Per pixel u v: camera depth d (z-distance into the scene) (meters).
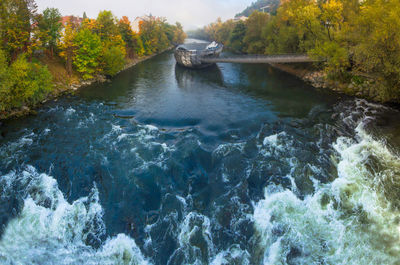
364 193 13.85
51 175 16.14
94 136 22.09
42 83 30.45
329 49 33.03
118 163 17.53
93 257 10.65
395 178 15.12
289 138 20.98
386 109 26.30
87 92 37.91
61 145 20.30
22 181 15.42
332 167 16.52
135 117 27.52
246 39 84.38
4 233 11.62
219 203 13.69
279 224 11.98
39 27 37.88
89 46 42.06
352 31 31.47
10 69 25.25
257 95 35.94
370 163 16.73
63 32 42.38
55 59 43.69
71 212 12.84
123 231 12.03
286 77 48.34
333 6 33.34
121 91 39.16
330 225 11.82
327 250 10.59
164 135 22.42
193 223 12.37
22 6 32.03
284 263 10.16
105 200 13.97
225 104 31.97
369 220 12.02
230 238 11.59
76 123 25.17
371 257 10.12
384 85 27.25
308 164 16.84
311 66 47.06
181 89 40.91
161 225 12.34
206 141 21.25
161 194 14.53
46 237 11.45
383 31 23.83
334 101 30.80
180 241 11.45
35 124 24.69
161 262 10.59
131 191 14.73
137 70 60.12
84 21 54.62
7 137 21.64
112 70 47.78
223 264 10.42
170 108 30.55
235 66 66.31
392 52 24.83
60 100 33.09
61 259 10.44
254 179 15.66
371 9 25.95
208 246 11.19
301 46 46.88
